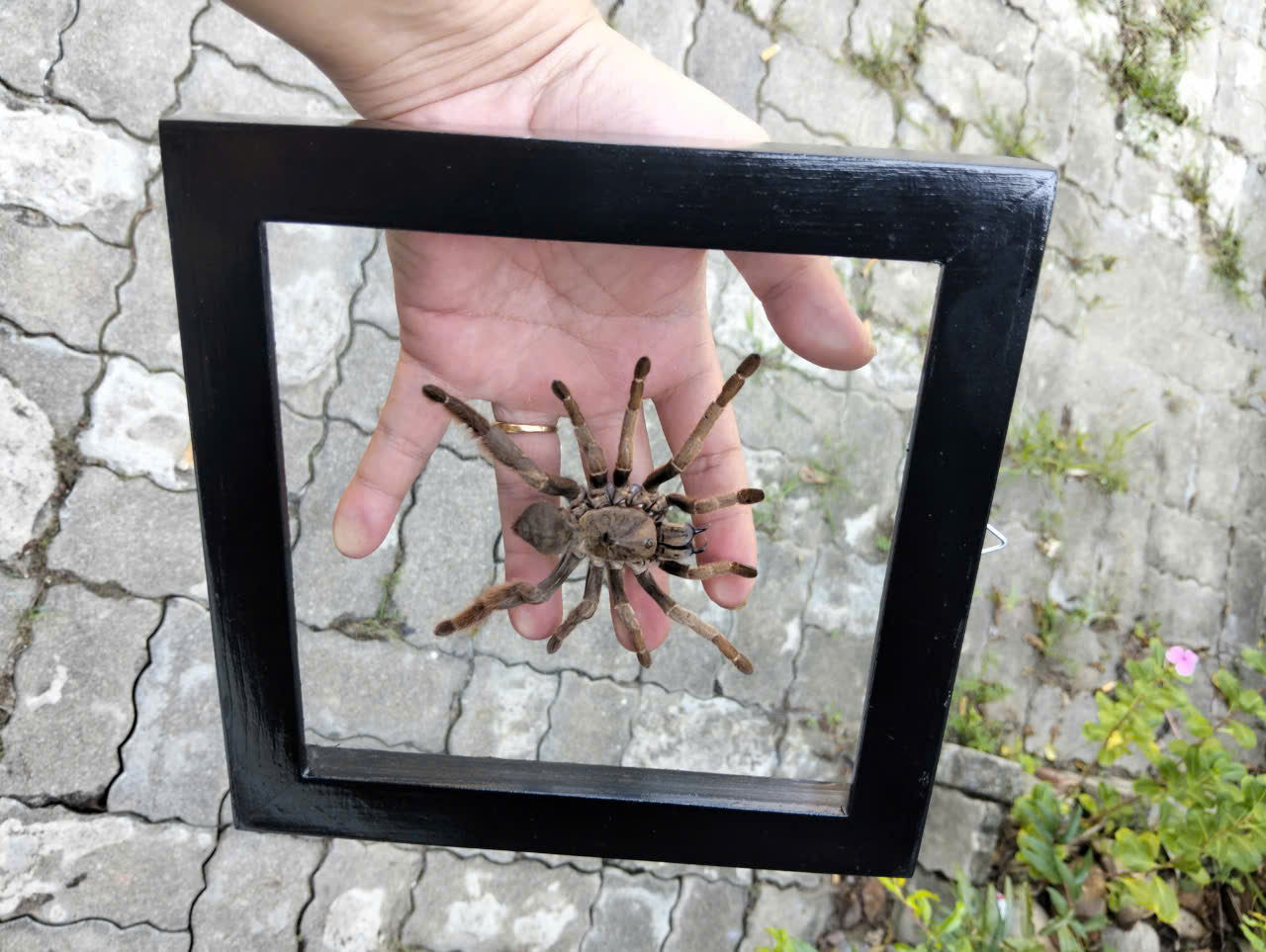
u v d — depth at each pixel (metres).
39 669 0.58
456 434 0.63
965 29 0.71
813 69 0.68
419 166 0.30
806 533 0.67
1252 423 0.78
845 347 0.43
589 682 0.64
